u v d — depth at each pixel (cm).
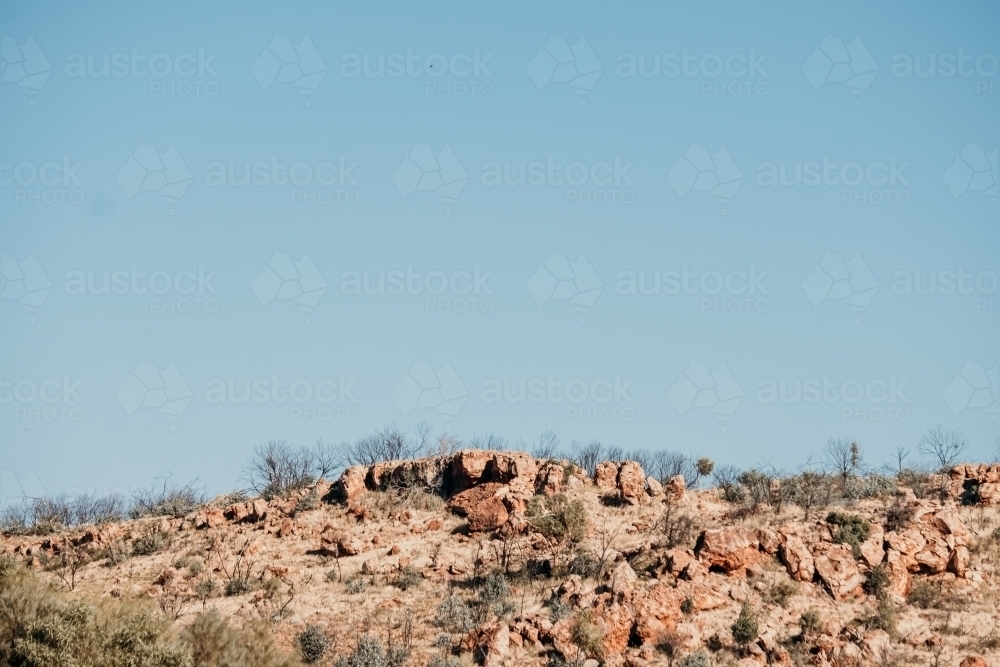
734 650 5028
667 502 7188
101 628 4231
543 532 6519
